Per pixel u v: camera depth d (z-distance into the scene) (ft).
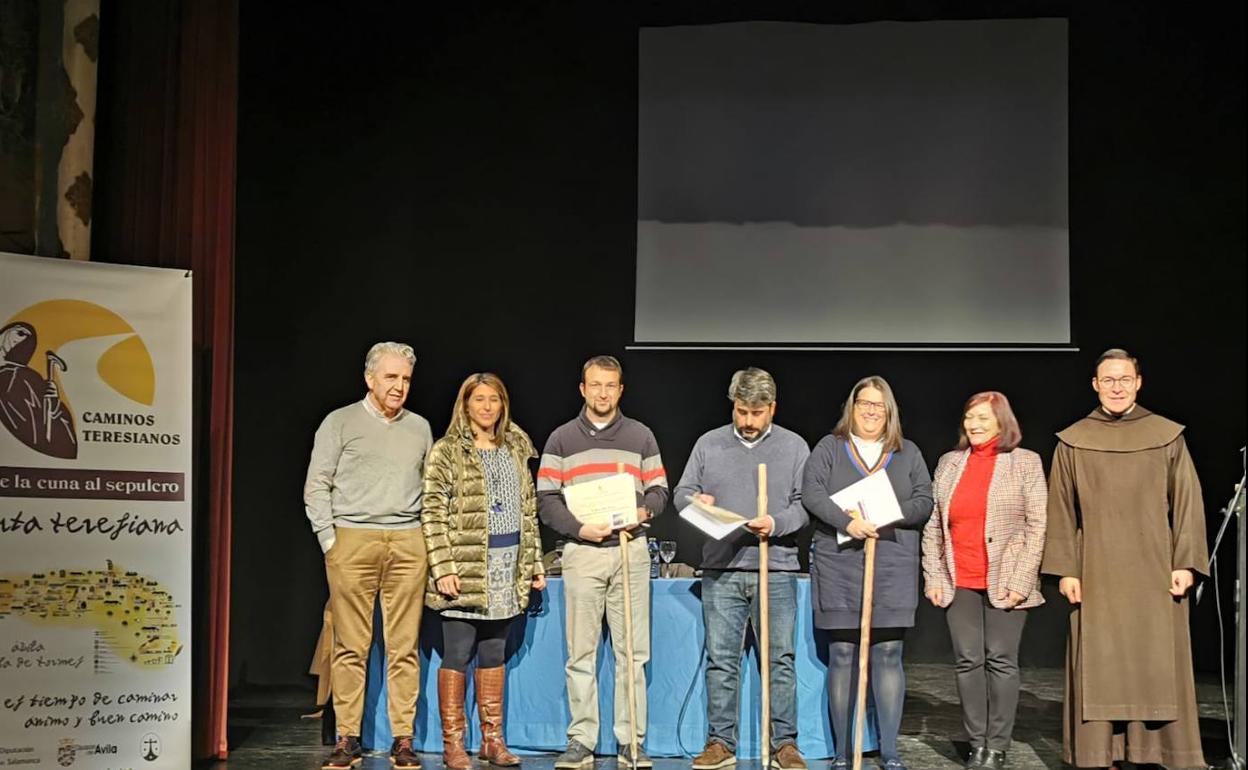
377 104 23.84
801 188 22.66
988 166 22.38
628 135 23.77
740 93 22.77
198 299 17.29
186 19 17.49
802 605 16.71
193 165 17.40
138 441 14.98
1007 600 15.64
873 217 22.56
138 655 14.84
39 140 16.31
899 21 22.62
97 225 17.07
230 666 23.48
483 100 23.85
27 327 14.48
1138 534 15.51
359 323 23.76
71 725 14.44
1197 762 15.35
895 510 15.23
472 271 23.82
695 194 22.82
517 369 23.75
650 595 16.94
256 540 23.59
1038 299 22.27
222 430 17.34
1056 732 18.72
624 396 23.70
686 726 16.81
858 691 15.17
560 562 17.89
